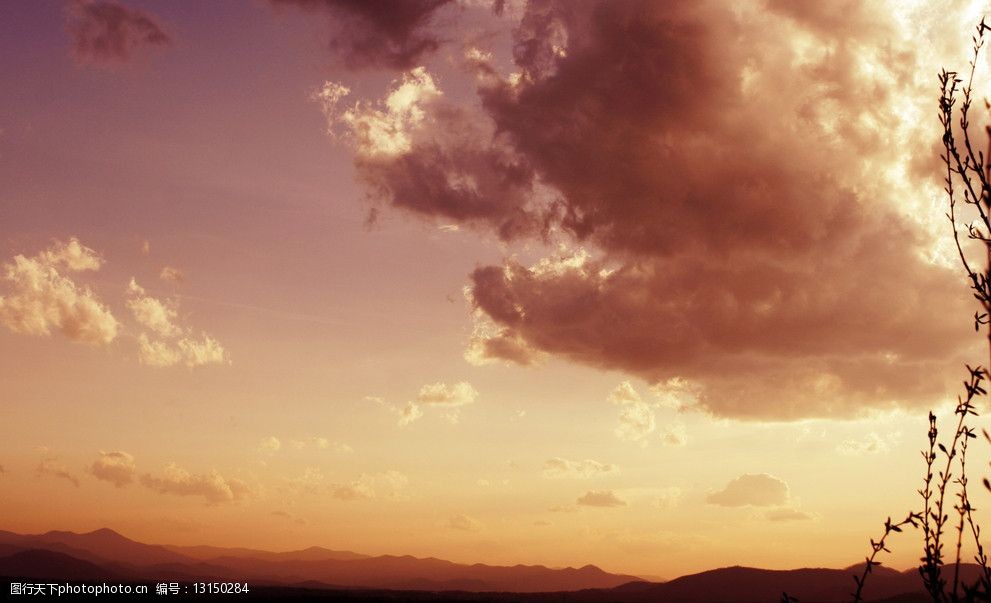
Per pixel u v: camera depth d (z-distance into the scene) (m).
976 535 6.35
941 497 6.64
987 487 3.99
